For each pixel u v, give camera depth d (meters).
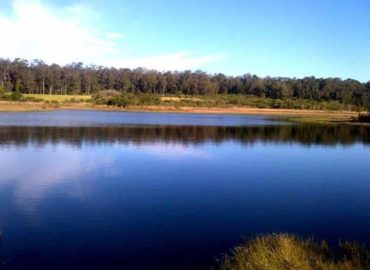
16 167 23.47
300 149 35.66
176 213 15.26
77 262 10.80
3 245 11.83
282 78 176.25
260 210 15.95
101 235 12.76
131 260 10.97
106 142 36.44
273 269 9.11
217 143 38.38
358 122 78.81
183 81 157.00
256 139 42.97
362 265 9.36
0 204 16.00
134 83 159.75
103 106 112.00
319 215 15.47
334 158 30.70
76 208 15.65
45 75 143.38
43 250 11.54
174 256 11.23
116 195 17.73
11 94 108.75
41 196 17.31
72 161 26.03
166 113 101.81
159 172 23.23
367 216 15.43
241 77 178.12
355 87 156.38
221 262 10.79
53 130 45.56
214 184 20.44
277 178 22.47
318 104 134.62
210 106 123.75
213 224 14.01
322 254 10.12
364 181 22.19
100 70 167.50
